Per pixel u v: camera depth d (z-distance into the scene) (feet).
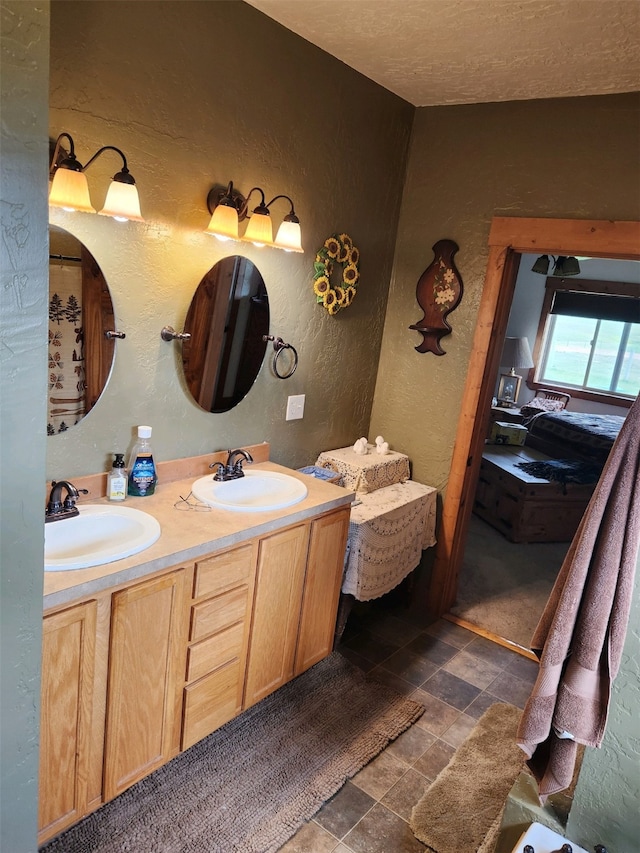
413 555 9.86
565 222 8.54
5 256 2.84
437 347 10.06
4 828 3.59
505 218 9.04
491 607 11.23
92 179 5.80
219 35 6.57
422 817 6.28
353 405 10.50
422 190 9.95
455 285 9.69
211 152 6.87
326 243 8.84
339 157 8.68
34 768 3.67
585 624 4.07
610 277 22.77
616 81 7.62
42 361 3.11
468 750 7.36
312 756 6.94
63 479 6.25
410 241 10.19
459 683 8.77
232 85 6.88
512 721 7.98
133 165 6.11
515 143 8.91
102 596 5.07
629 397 22.75
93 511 6.11
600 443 16.61
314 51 7.80
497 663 9.38
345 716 7.69
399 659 9.22
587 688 4.16
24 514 3.22
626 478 3.85
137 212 5.72
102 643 5.18
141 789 6.20
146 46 5.92
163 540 5.78
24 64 2.71
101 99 5.68
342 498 7.70
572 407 24.03
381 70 8.34
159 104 6.19
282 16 7.00
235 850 5.65
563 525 14.96
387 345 10.71
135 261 6.39
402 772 6.93
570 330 24.09
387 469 10.02
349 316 9.78
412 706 8.05
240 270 7.61
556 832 4.74
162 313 6.81
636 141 7.93
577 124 8.34
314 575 7.68
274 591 7.02
